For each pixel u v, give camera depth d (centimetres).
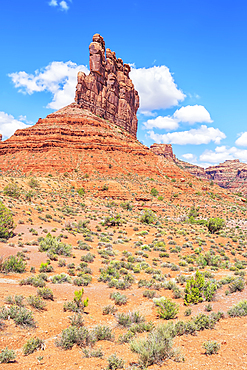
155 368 579
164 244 3681
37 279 1376
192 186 11231
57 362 626
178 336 802
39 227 3356
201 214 7862
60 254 2352
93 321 1012
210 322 894
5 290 1112
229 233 5425
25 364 596
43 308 1041
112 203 8162
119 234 4316
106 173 10606
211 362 595
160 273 2161
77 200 7012
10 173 9775
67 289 1408
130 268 2314
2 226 2520
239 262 2869
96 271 2030
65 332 761
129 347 724
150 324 915
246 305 1067
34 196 5712
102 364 621
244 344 693
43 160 10344
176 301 1377
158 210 7881
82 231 3916
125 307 1248
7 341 690
